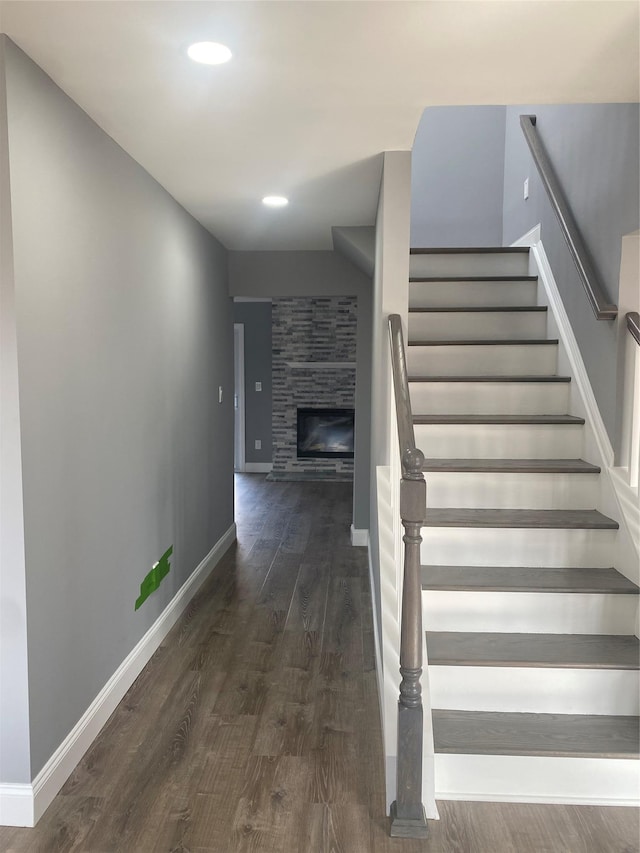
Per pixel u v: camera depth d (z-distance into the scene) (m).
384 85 2.15
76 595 2.37
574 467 2.97
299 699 2.86
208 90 2.20
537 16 1.72
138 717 2.69
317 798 2.20
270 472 8.90
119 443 2.78
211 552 4.65
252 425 9.12
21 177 1.93
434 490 3.01
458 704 2.40
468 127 5.39
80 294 2.36
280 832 2.03
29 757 2.03
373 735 2.58
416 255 4.30
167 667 3.15
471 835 2.03
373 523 3.74
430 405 3.49
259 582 4.41
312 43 1.87
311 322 8.66
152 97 2.25
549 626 2.57
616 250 2.86
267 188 3.36
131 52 1.93
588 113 3.20
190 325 3.95
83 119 2.37
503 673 2.37
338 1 1.64
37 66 2.02
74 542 2.34
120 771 2.33
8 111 1.85
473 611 2.58
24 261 1.95
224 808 2.14
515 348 3.67
